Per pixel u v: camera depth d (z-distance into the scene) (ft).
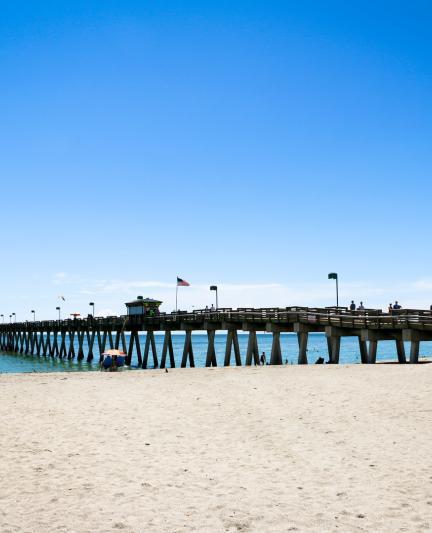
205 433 39.68
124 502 24.86
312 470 29.63
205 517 22.85
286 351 318.04
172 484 27.55
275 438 37.65
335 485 26.89
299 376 73.51
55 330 238.68
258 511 23.48
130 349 175.83
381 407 48.34
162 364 153.17
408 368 76.33
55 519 22.74
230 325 129.80
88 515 23.21
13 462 32.01
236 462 31.63
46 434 39.73
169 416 46.62
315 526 21.66
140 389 64.59
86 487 27.17
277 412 47.60
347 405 50.01
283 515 22.95
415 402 49.88
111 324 188.96
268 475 28.89
